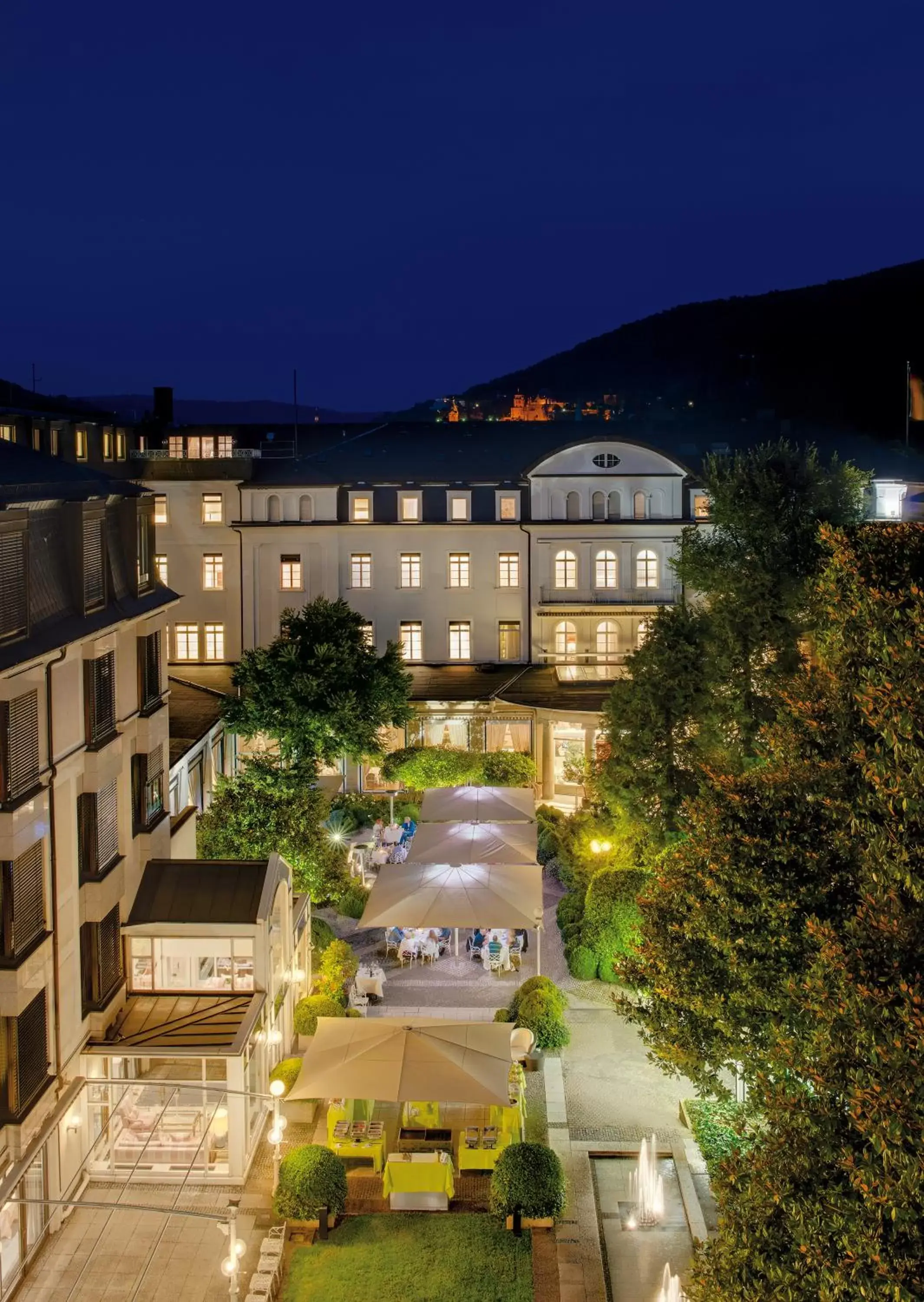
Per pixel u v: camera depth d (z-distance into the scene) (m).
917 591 20.14
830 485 43.53
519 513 62.03
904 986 15.44
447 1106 30.45
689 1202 26.45
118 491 30.34
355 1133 28.14
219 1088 26.19
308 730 47.81
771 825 23.33
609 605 61.62
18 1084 23.45
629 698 41.56
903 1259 14.35
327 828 48.16
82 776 27.25
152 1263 24.30
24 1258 23.78
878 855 18.17
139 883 30.72
